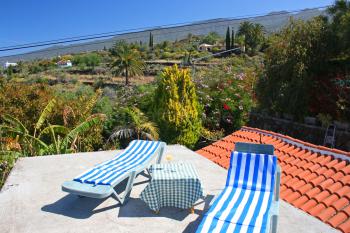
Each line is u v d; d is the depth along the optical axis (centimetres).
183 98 1243
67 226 456
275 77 1276
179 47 8806
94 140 1223
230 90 1476
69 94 1603
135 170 532
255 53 5931
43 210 501
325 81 1153
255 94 1427
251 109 1446
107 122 1327
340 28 1148
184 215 488
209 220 392
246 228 372
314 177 731
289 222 471
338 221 565
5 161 869
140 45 8656
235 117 1462
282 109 1252
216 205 428
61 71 6981
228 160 915
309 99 1182
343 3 1189
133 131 1237
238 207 421
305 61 1177
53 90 1479
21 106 1234
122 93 1602
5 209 503
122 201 515
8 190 573
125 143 1286
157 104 1271
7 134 1022
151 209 489
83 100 1347
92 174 518
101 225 459
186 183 483
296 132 1199
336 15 1191
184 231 446
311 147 848
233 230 370
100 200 536
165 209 506
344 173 707
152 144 647
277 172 477
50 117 1199
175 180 480
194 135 1261
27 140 1016
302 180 732
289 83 1205
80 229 448
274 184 471
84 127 1048
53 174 656
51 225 458
